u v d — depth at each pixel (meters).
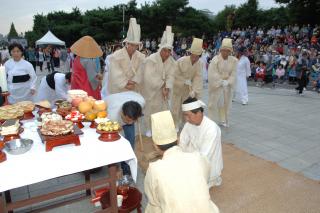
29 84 4.95
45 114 2.74
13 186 1.91
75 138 2.28
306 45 16.36
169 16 37.56
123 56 4.43
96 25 40.53
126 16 38.72
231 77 5.62
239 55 8.05
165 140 2.00
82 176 3.64
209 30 37.81
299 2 24.77
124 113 2.93
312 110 7.45
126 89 4.60
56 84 4.34
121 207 2.63
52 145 2.17
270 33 21.41
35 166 2.02
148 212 1.96
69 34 43.59
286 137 5.28
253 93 10.35
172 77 4.82
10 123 2.46
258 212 2.92
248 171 3.79
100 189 3.08
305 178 3.62
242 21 36.62
